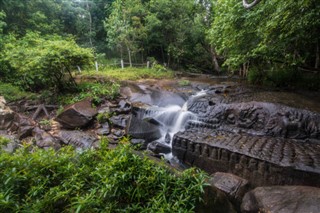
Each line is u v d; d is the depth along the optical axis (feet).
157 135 22.07
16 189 7.47
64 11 56.95
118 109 25.66
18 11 41.42
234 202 10.85
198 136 17.48
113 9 56.29
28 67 26.50
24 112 26.16
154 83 37.40
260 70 34.96
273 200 8.87
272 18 17.51
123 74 40.83
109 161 8.79
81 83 33.17
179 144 17.39
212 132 18.85
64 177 8.33
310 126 16.75
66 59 27.66
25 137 19.90
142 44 55.26
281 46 23.53
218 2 28.96
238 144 15.46
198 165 16.20
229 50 30.89
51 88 31.68
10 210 6.63
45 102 28.53
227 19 24.00
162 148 19.01
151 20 50.14
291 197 8.84
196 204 8.31
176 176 9.14
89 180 8.49
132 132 20.92
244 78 43.37
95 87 30.22
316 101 22.02
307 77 29.78
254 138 16.92
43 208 6.93
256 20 20.48
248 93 27.12
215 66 61.93
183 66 63.93
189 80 42.14
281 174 12.21
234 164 14.24
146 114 24.77
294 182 11.82
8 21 40.22
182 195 7.98
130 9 49.75
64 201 7.40
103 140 11.48
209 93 30.37
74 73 39.96
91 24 63.31
